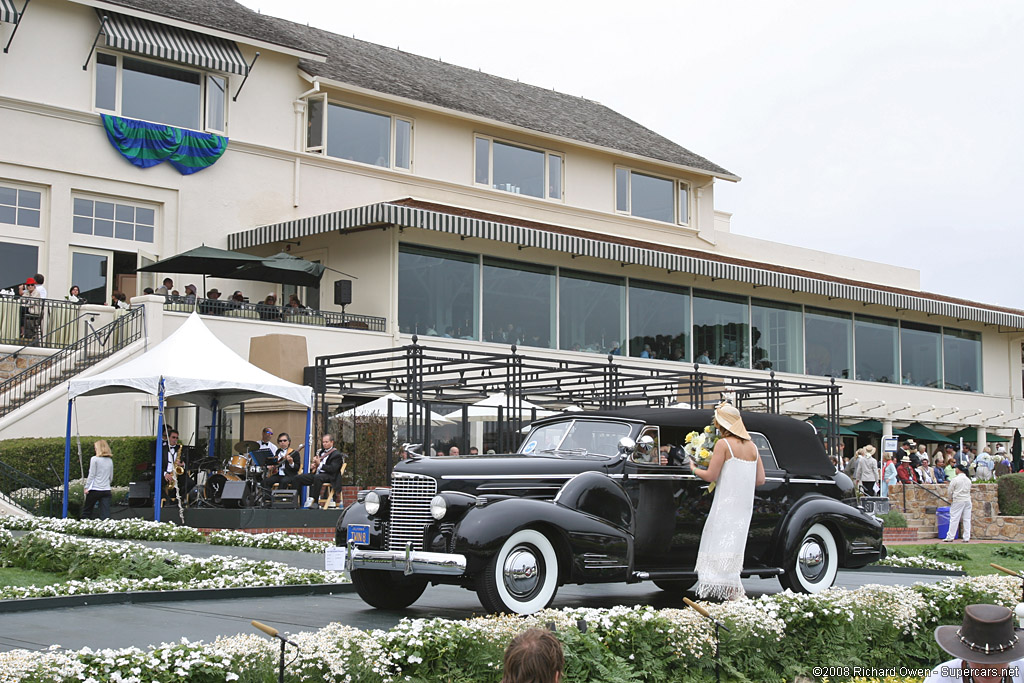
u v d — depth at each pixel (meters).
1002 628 4.96
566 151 35.00
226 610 9.95
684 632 8.09
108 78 26.58
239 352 24.78
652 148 37.81
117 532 16.39
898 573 16.59
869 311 39.38
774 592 12.20
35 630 8.59
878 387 38.94
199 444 24.42
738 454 10.19
